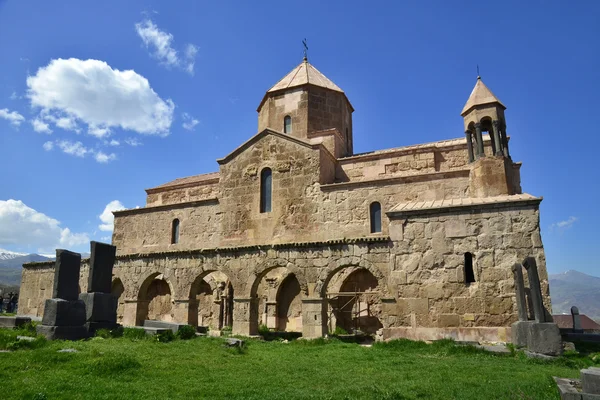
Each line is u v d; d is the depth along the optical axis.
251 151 24.97
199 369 11.41
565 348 14.24
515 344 14.75
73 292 16.12
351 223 22.06
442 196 21.23
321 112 28.23
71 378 9.48
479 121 21.03
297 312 24.95
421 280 17.50
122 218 28.86
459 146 23.92
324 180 23.72
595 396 7.34
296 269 20.95
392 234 18.44
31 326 16.44
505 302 16.09
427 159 24.09
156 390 8.98
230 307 27.34
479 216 17.20
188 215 26.58
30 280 31.83
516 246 16.42
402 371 11.68
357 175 25.34
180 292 24.19
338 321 23.64
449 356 14.24
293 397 8.58
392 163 24.73
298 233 22.80
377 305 23.09
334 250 20.30
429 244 17.72
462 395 8.80
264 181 24.45
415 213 18.23
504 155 20.69
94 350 12.17
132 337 16.00
